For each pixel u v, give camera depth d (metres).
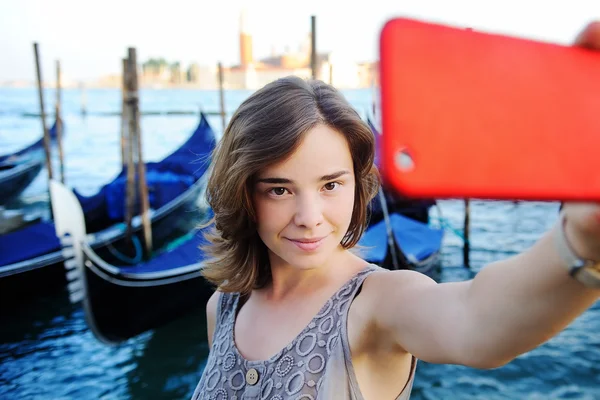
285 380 1.28
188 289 7.60
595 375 6.20
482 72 0.46
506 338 0.79
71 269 6.80
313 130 1.19
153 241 11.16
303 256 1.25
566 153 0.46
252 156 1.21
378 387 1.26
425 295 1.05
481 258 10.46
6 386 6.47
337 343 1.25
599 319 7.45
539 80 0.47
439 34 0.45
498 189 0.45
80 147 30.14
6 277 8.42
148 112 51.16
